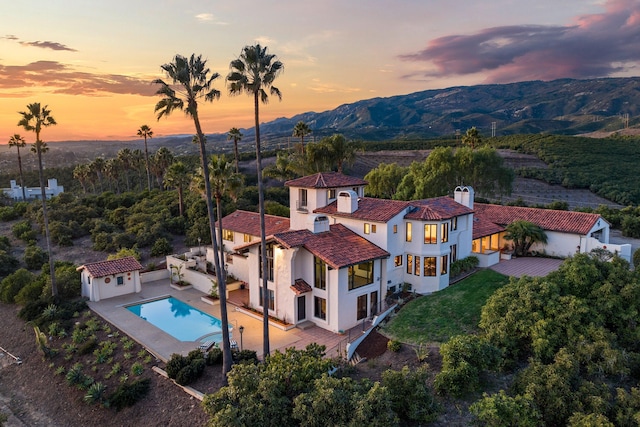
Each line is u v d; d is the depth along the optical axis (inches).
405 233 1277.1
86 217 2417.6
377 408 660.1
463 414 746.2
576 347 800.9
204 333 1176.2
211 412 697.6
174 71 864.9
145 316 1309.1
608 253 1155.9
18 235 2224.4
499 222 1672.0
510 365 845.8
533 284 936.9
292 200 1524.4
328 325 1136.8
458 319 1058.1
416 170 2418.8
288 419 695.7
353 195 1316.4
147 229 2128.4
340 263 1088.8
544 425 697.0
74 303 1373.0
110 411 908.6
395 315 1137.4
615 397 729.0
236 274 1556.3
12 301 1487.5
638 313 861.8
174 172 2304.4
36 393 1023.0
